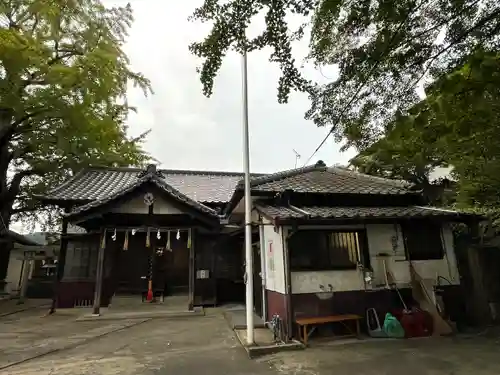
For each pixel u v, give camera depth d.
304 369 5.39
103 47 14.84
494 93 2.70
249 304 6.94
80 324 9.66
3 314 11.63
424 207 8.92
